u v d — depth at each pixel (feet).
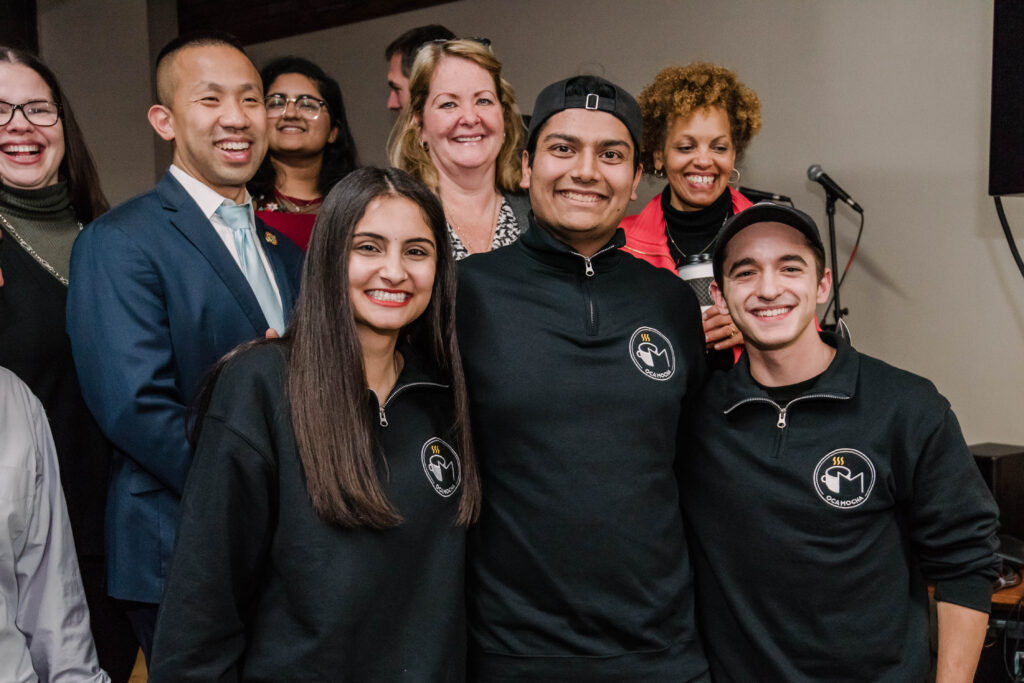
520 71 12.59
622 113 4.70
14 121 5.67
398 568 4.07
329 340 4.00
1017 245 9.11
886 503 4.52
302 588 3.93
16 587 4.69
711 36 10.93
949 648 4.56
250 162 5.67
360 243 4.03
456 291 4.66
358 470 3.97
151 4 16.31
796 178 10.51
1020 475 8.13
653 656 4.43
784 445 4.59
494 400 4.52
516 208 6.89
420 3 13.52
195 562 3.86
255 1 15.43
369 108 14.26
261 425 3.97
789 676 4.45
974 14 9.18
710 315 5.63
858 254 10.18
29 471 4.72
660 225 7.13
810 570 4.46
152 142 15.14
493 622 4.50
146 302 5.12
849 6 9.94
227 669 3.93
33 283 5.71
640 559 4.43
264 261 5.86
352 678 3.96
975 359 9.46
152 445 4.97
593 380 4.54
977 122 9.25
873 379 4.66
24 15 13.41
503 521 4.50
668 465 4.68
